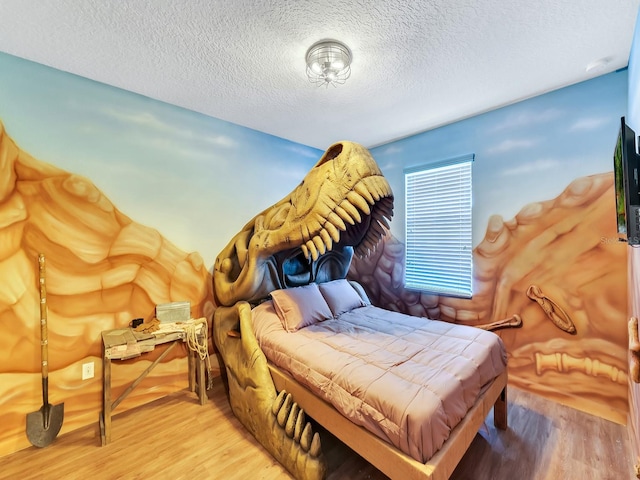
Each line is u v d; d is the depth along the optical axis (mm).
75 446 1840
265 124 3004
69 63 1923
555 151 2318
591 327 2154
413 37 1685
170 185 2529
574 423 2020
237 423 2076
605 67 2002
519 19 1548
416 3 1435
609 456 1698
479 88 2279
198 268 2711
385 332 2170
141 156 2361
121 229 2256
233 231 2984
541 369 2389
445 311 3037
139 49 1781
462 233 2926
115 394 2203
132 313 2299
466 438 1422
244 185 3070
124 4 1427
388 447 1273
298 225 2023
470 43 1740
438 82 2186
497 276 2654
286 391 1849
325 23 1568
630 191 1133
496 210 2658
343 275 3287
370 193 1883
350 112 2705
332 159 2045
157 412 2215
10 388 1798
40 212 1915
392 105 2564
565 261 2273
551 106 2330
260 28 1602
